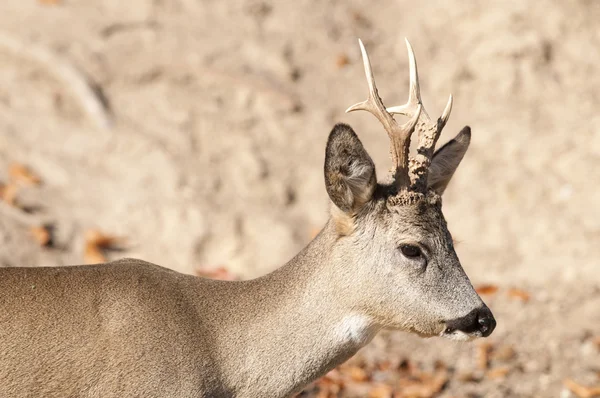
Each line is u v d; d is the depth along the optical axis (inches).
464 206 602.5
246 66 654.5
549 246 583.2
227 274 541.6
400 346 507.2
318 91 655.8
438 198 318.0
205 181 585.6
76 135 590.6
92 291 300.8
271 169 602.2
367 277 311.1
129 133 597.6
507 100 665.0
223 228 561.6
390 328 318.3
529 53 678.5
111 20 659.4
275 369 312.8
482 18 699.4
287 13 700.0
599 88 671.1
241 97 632.4
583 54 684.1
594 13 700.7
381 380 474.0
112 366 294.7
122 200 563.5
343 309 313.4
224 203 577.0
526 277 569.9
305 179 603.2
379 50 697.0
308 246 320.5
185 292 312.3
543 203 605.9
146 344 297.9
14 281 298.0
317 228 577.0
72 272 304.3
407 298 311.6
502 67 674.8
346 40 695.7
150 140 596.1
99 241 534.0
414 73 326.3
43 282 299.6
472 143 637.9
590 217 596.1
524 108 660.7
